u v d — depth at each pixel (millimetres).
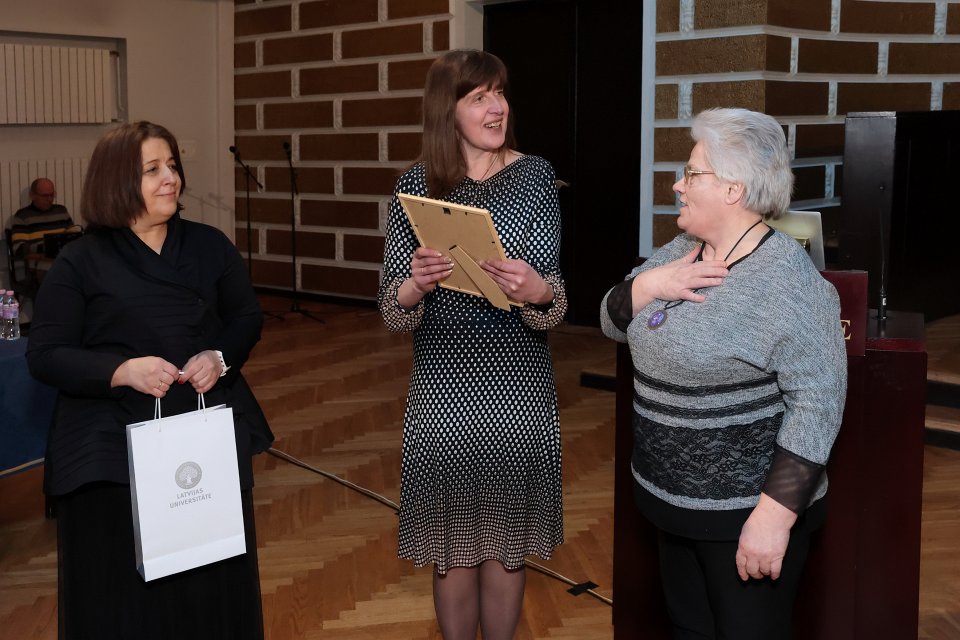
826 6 6102
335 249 8938
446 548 2385
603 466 4512
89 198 2166
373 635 2949
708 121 1843
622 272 7465
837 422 1802
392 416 5391
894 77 6578
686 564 2049
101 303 2170
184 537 2080
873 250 5359
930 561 3434
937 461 4539
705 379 1829
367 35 8414
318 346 7199
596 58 7348
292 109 9047
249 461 2299
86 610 2184
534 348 2363
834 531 2291
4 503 4070
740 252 1845
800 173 6176
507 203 2301
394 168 8438
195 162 9398
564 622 3021
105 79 8602
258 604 2340
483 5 7898
